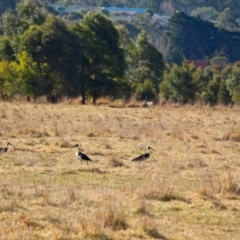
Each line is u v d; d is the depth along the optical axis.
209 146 59.88
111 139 62.41
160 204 33.50
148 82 159.50
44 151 52.28
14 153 50.38
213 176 42.66
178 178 41.91
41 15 158.00
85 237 25.97
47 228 26.95
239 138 66.12
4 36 152.25
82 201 32.50
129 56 185.88
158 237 27.17
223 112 113.12
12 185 36.28
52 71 141.50
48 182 38.41
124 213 29.97
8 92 135.88
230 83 157.38
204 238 27.86
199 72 167.25
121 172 43.03
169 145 59.25
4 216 28.50
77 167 44.22
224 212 32.69
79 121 82.62
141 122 84.75
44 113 94.62
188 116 99.38
